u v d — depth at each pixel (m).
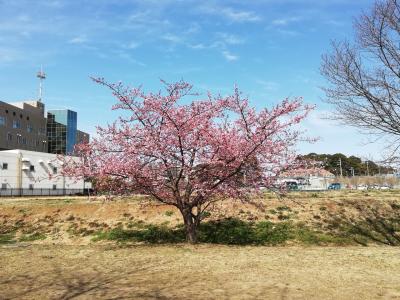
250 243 15.88
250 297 7.20
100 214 19.44
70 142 90.69
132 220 18.48
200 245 13.84
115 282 8.46
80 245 15.56
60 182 60.59
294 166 13.84
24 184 56.25
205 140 12.98
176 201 14.20
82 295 7.43
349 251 12.66
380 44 14.23
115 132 13.34
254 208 18.61
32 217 20.02
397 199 21.11
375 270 9.59
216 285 8.10
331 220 18.11
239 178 13.71
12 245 16.25
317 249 13.25
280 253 12.05
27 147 81.31
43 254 12.39
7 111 75.12
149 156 13.23
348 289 7.80
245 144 12.91
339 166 86.62
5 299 7.27
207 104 13.57
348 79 14.80
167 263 10.49
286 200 19.83
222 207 18.09
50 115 90.06
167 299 7.09
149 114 13.27
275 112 13.26
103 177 13.23
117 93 13.20
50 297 7.34
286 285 8.09
